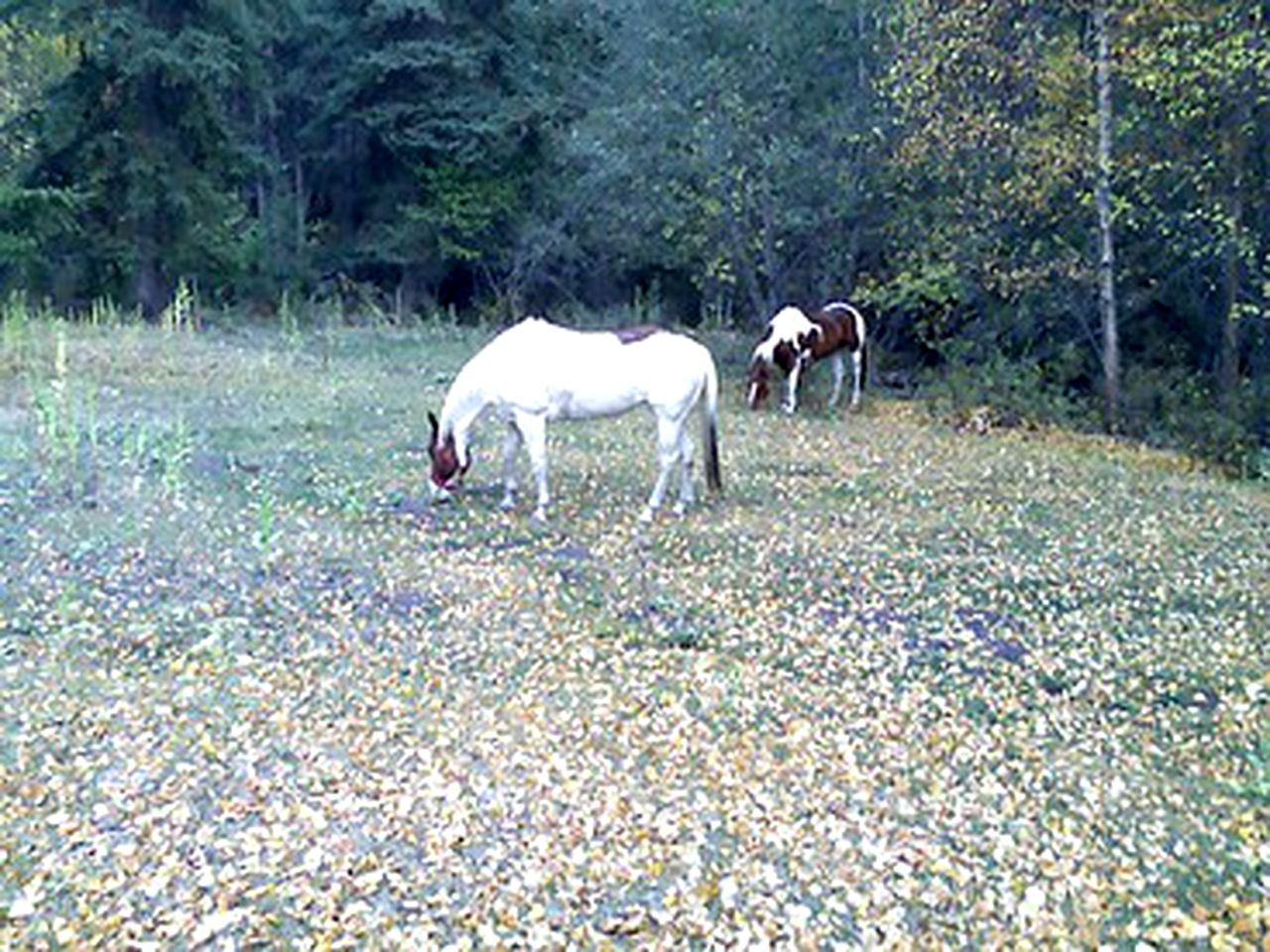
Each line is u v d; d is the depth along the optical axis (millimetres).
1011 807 4770
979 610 7344
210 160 23312
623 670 6129
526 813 4598
